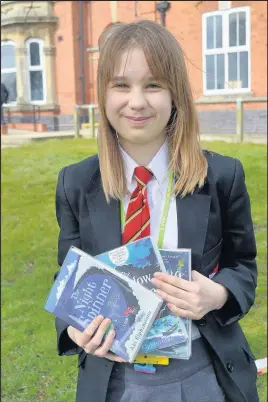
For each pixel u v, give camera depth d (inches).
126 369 65.4
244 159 321.7
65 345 67.6
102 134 66.1
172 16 534.9
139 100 60.6
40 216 259.6
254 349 137.6
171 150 65.8
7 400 126.5
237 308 63.5
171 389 64.1
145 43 60.6
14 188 302.7
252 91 490.3
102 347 60.2
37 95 653.9
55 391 128.9
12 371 138.3
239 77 500.4
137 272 60.9
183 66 63.5
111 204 65.2
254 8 483.2
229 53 502.9
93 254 65.5
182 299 59.2
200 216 63.9
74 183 68.1
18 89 650.2
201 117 511.8
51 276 195.8
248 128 490.0
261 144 372.5
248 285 65.1
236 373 64.9
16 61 644.7
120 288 59.6
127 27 63.2
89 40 622.8
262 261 193.5
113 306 59.8
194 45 522.9
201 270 64.0
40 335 155.1
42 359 143.0
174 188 64.2
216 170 65.9
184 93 63.8
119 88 62.4
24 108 647.8
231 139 399.9
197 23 518.9
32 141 458.6
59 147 403.5
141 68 60.8
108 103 63.1
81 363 68.2
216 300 60.9
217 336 64.8
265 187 273.9
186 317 60.3
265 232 220.8
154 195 64.9
